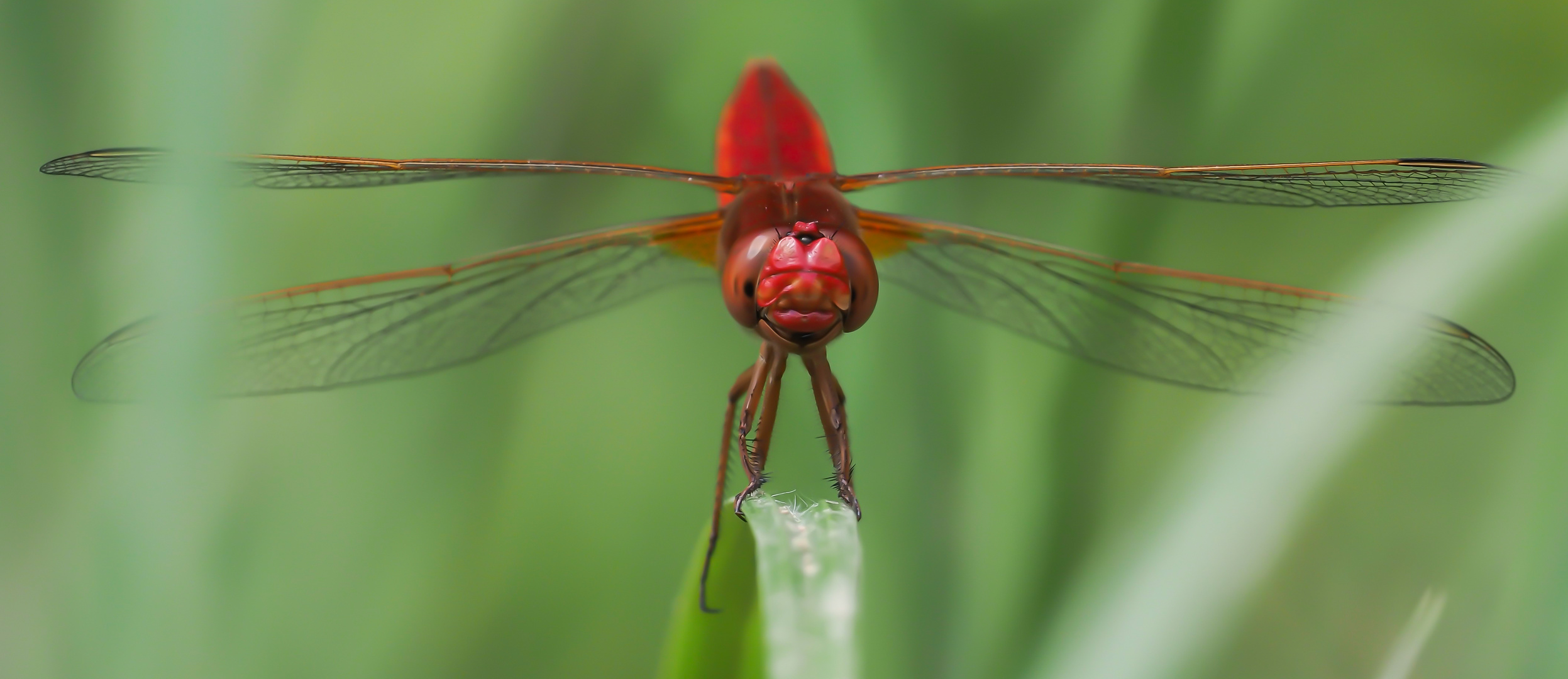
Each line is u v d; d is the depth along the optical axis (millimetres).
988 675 401
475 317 406
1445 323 396
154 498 398
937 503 405
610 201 417
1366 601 408
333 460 406
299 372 402
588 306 408
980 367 408
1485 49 415
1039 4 412
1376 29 414
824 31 412
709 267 407
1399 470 411
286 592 403
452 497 408
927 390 407
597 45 415
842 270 392
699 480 411
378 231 410
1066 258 406
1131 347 406
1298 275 416
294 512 404
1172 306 404
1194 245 417
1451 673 399
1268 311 402
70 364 401
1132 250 411
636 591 408
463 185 412
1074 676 395
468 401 410
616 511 410
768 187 396
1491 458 409
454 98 411
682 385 414
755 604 383
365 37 408
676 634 384
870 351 407
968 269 407
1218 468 396
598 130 416
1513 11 415
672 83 417
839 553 325
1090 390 407
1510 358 398
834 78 412
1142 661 393
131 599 397
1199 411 413
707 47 417
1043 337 408
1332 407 397
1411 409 412
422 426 409
